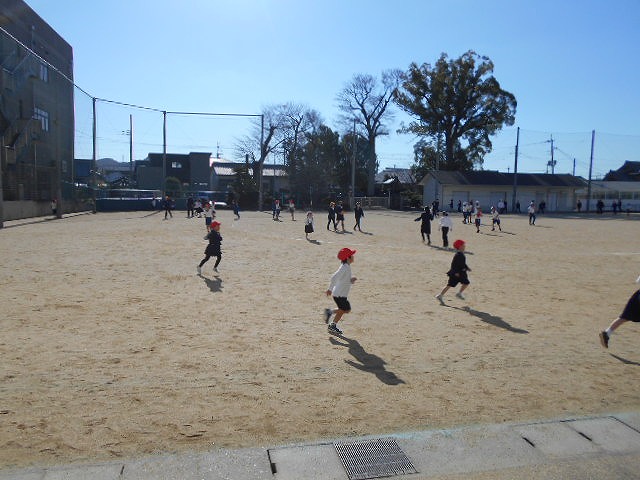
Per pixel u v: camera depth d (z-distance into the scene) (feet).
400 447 15.94
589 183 230.07
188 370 22.24
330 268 51.75
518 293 41.88
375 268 52.95
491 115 225.97
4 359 22.99
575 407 19.49
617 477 14.60
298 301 36.50
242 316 31.81
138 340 26.27
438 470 14.71
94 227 92.32
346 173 256.52
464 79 223.71
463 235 95.50
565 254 68.59
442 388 21.06
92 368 22.16
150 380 20.97
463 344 27.22
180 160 274.98
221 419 17.61
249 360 23.75
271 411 18.37
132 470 14.19
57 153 123.54
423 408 19.03
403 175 333.42
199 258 56.03
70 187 143.23
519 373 23.08
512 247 76.48
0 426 16.67
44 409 18.03
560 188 229.86
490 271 53.21
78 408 18.17
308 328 29.48
